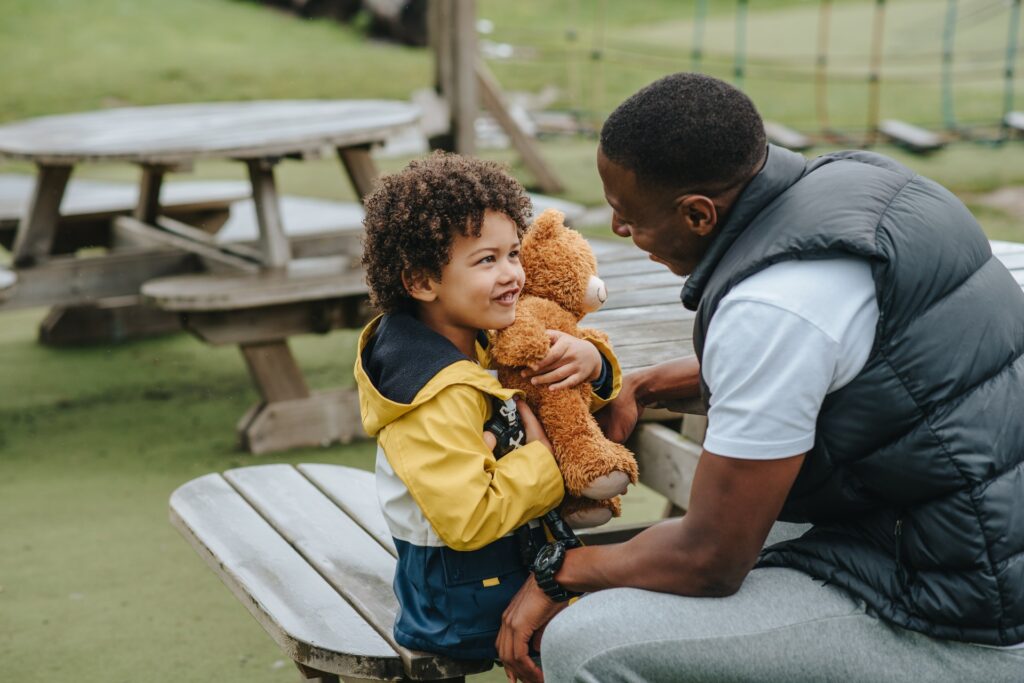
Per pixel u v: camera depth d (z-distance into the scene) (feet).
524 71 43.88
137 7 51.57
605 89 41.22
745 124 5.38
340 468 8.78
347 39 49.39
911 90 40.83
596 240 19.58
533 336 6.07
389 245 5.85
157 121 16.53
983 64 45.14
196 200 18.25
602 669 5.52
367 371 6.05
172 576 10.52
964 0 57.00
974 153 30.07
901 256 5.14
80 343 18.28
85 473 12.99
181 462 13.25
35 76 41.14
